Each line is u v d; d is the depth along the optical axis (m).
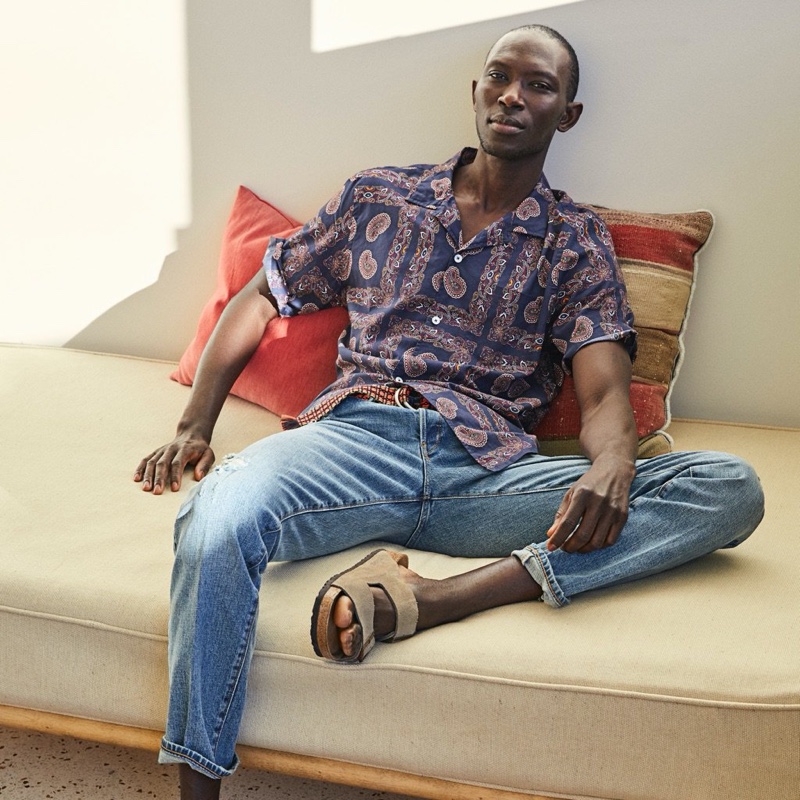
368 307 2.02
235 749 1.52
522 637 1.46
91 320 2.61
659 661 1.40
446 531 1.77
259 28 2.33
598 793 1.42
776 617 1.50
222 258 2.34
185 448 1.94
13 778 1.69
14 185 2.56
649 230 2.13
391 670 1.44
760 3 2.08
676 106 2.16
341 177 2.38
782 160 2.14
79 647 1.54
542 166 2.06
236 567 1.46
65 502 1.79
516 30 2.02
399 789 1.50
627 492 1.62
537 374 2.01
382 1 2.25
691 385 2.31
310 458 1.66
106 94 2.46
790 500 1.90
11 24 2.46
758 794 1.38
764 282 2.21
